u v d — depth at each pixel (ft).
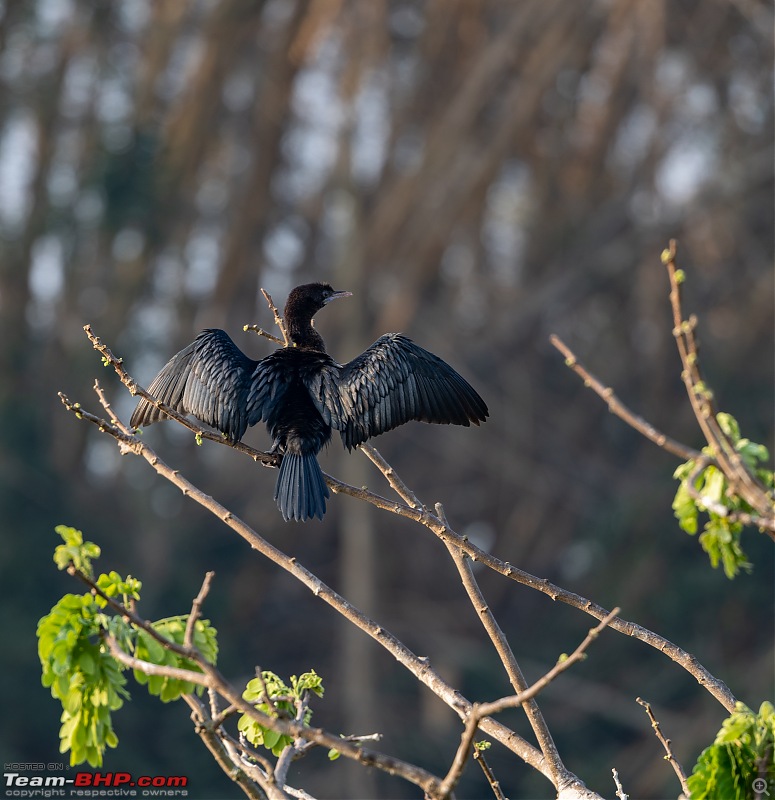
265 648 108.17
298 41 106.93
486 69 103.45
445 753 95.40
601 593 100.42
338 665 106.63
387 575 108.27
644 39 107.76
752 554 95.35
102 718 15.79
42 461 101.91
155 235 106.83
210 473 108.06
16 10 107.14
